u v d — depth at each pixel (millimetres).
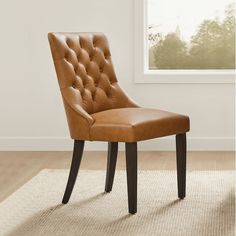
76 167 3398
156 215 3188
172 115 3377
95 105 3516
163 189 3709
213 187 3744
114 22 4949
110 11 4945
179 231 2924
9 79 5059
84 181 3953
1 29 5012
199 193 3605
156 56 5105
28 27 4988
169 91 4973
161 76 4949
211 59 5078
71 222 3104
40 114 5070
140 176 4055
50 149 5078
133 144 3143
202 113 4980
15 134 5102
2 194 3691
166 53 5098
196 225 3012
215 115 4977
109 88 3627
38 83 5047
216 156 4746
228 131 4988
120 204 3410
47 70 5027
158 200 3467
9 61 5039
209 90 4957
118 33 4957
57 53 3338
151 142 5012
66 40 3438
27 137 5094
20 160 4680
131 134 3107
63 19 4973
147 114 3316
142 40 4934
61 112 5059
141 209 3301
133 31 4941
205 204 3373
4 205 3426
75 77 3400
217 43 5070
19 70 5039
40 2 4961
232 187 3738
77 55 3480
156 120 3242
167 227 2988
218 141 4980
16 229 3014
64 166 4445
